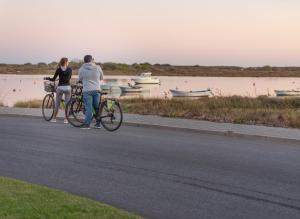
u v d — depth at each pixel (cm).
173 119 1891
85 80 1619
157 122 1780
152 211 734
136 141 1393
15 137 1445
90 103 1623
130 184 895
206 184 899
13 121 1861
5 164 1061
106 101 1617
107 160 1112
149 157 1153
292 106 2888
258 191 854
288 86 8494
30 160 1106
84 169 1016
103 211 692
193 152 1227
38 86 6950
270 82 11356
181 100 2883
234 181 924
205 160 1124
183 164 1076
